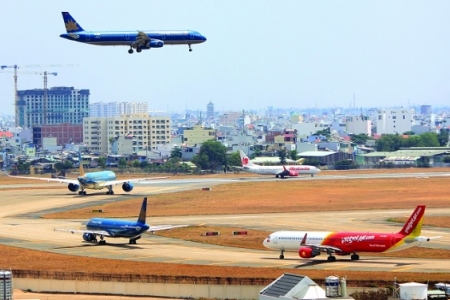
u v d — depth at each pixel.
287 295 149.00
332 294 150.62
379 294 182.50
